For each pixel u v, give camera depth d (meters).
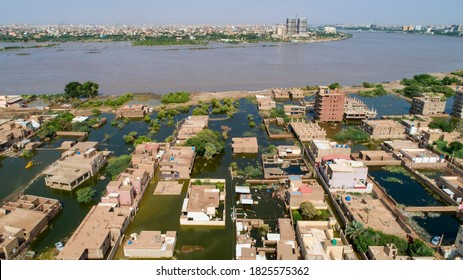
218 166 146.38
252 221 104.62
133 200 114.69
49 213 107.62
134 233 97.12
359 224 95.19
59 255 84.00
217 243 97.44
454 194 118.44
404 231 98.25
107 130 195.50
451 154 154.50
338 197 117.69
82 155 142.88
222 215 110.06
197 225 105.00
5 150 163.38
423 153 150.62
